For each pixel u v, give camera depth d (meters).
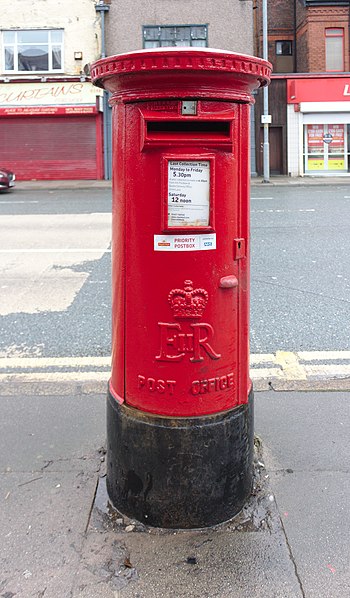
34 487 2.58
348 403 3.42
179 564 2.09
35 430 3.13
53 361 4.21
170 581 2.01
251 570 2.06
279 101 23.67
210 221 2.12
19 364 4.16
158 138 2.02
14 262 7.52
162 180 2.06
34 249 8.31
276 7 26.58
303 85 23.19
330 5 23.84
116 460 2.38
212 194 2.11
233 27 21.75
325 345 4.48
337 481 2.60
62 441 3.00
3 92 22.22
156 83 1.99
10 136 23.25
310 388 3.65
